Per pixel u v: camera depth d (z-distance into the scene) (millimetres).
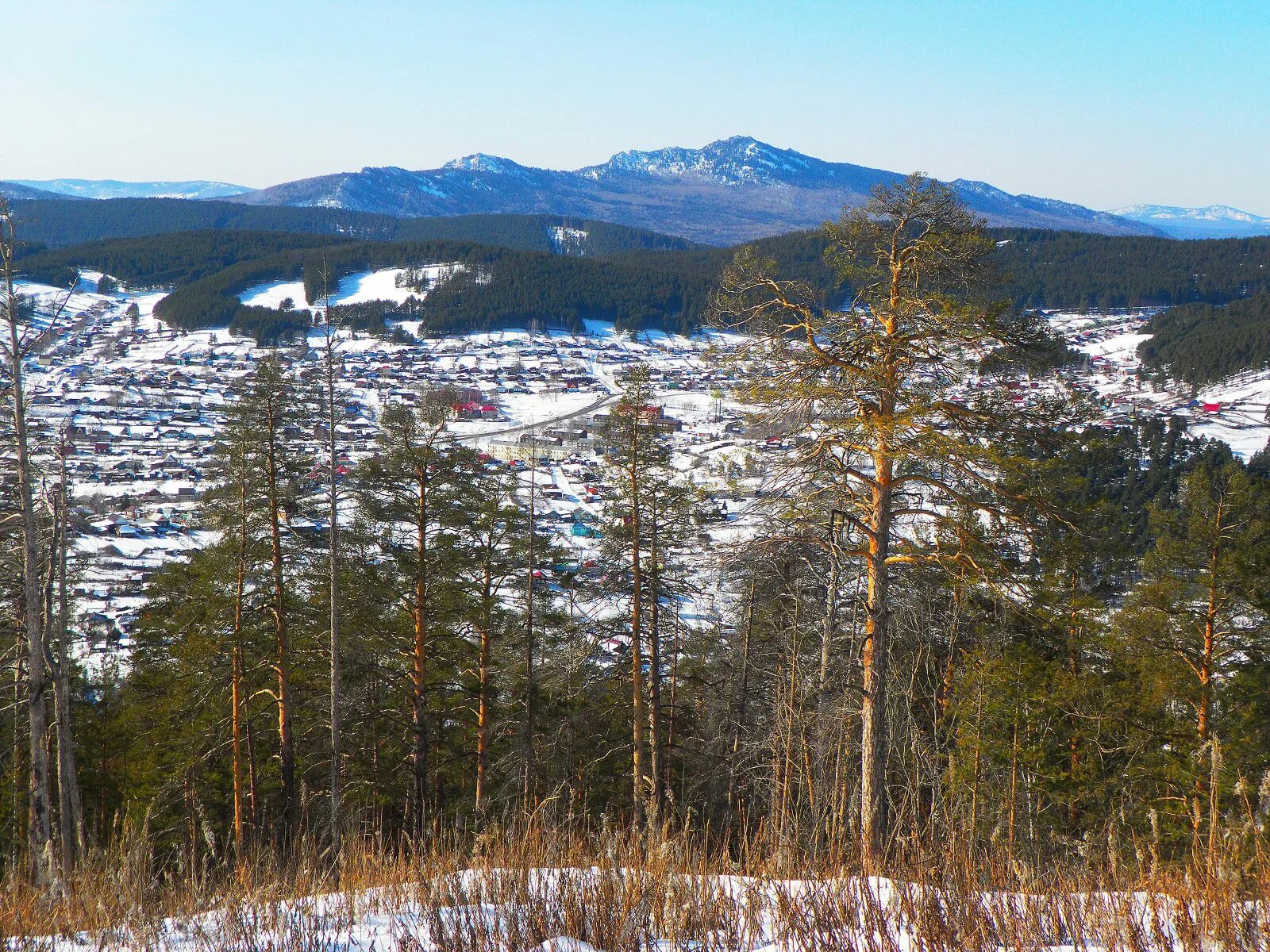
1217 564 13312
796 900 3379
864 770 9016
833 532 10898
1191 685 13016
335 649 14969
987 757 12508
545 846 4344
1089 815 12516
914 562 10836
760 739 14406
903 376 10617
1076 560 13055
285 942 3172
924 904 3029
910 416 9828
